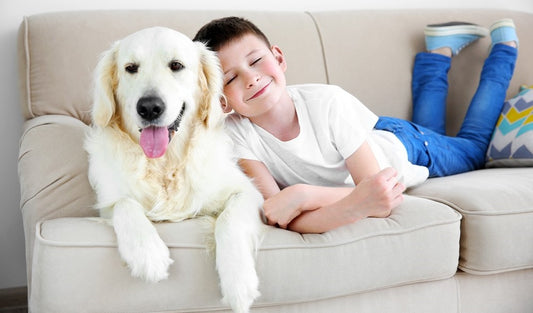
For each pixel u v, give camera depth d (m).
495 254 1.34
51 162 1.35
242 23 1.44
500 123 2.07
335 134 1.45
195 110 1.33
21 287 2.02
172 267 1.09
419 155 1.81
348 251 1.20
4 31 1.97
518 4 2.72
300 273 1.16
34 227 1.25
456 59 2.27
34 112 1.73
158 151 1.20
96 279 1.05
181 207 1.27
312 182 1.54
